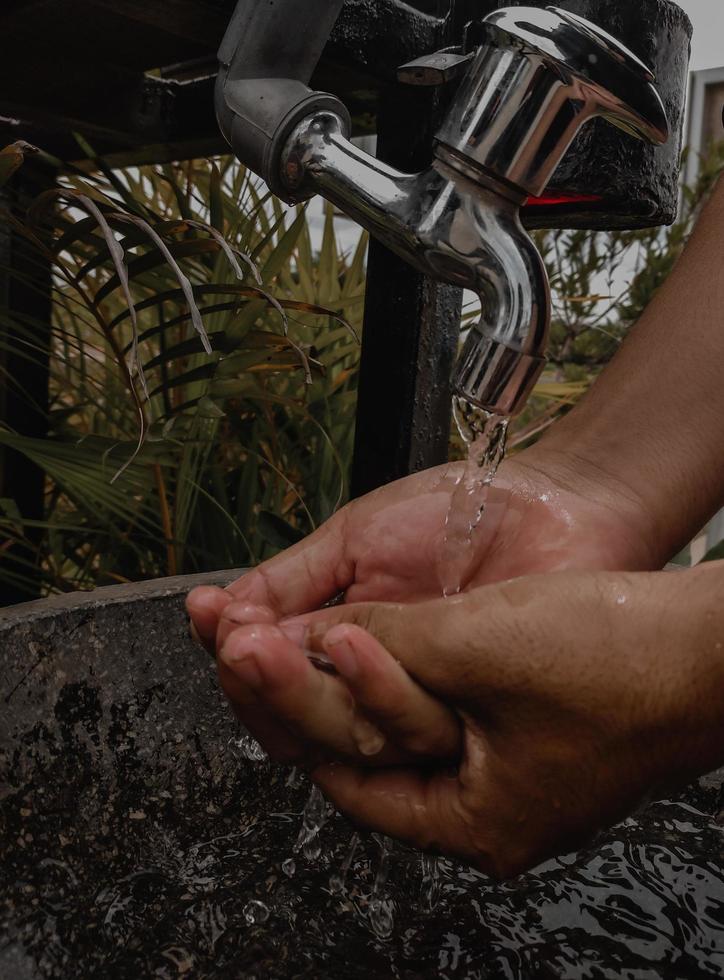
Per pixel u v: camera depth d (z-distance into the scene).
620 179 0.41
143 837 0.31
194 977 0.25
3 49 0.44
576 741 0.24
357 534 0.36
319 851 0.31
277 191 0.28
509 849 0.26
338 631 0.23
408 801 0.26
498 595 0.24
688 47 0.43
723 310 0.35
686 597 0.23
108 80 0.49
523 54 0.23
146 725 0.34
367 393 0.48
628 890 0.30
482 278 0.24
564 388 0.80
